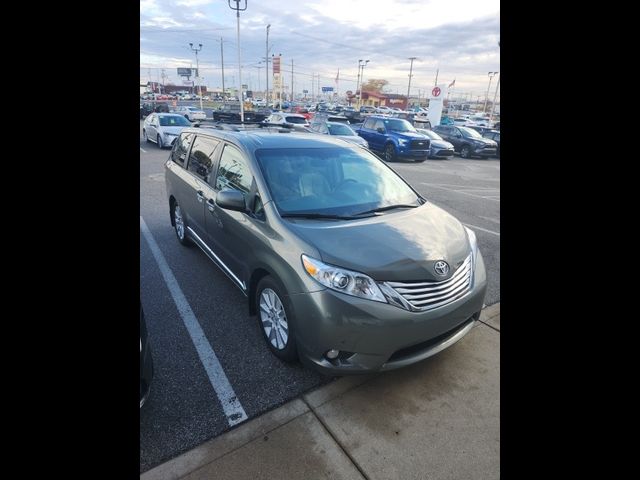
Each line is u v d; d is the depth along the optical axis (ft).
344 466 6.49
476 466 6.50
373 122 56.18
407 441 7.00
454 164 54.39
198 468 6.39
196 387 8.24
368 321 7.20
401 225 9.02
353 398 8.00
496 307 11.91
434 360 9.28
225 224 10.68
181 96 261.65
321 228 8.45
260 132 12.32
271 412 7.61
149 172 34.37
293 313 7.92
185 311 11.28
